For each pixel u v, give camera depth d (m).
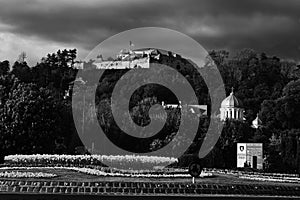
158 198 32.78
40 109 70.00
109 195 32.69
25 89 73.12
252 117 115.88
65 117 77.69
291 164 78.69
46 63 135.75
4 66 119.12
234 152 76.88
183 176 40.03
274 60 148.88
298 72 146.75
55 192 33.94
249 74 140.25
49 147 70.31
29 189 34.16
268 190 36.91
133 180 36.41
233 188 36.16
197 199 33.25
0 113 68.12
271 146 84.00
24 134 67.69
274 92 131.00
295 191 37.66
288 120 109.50
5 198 31.94
